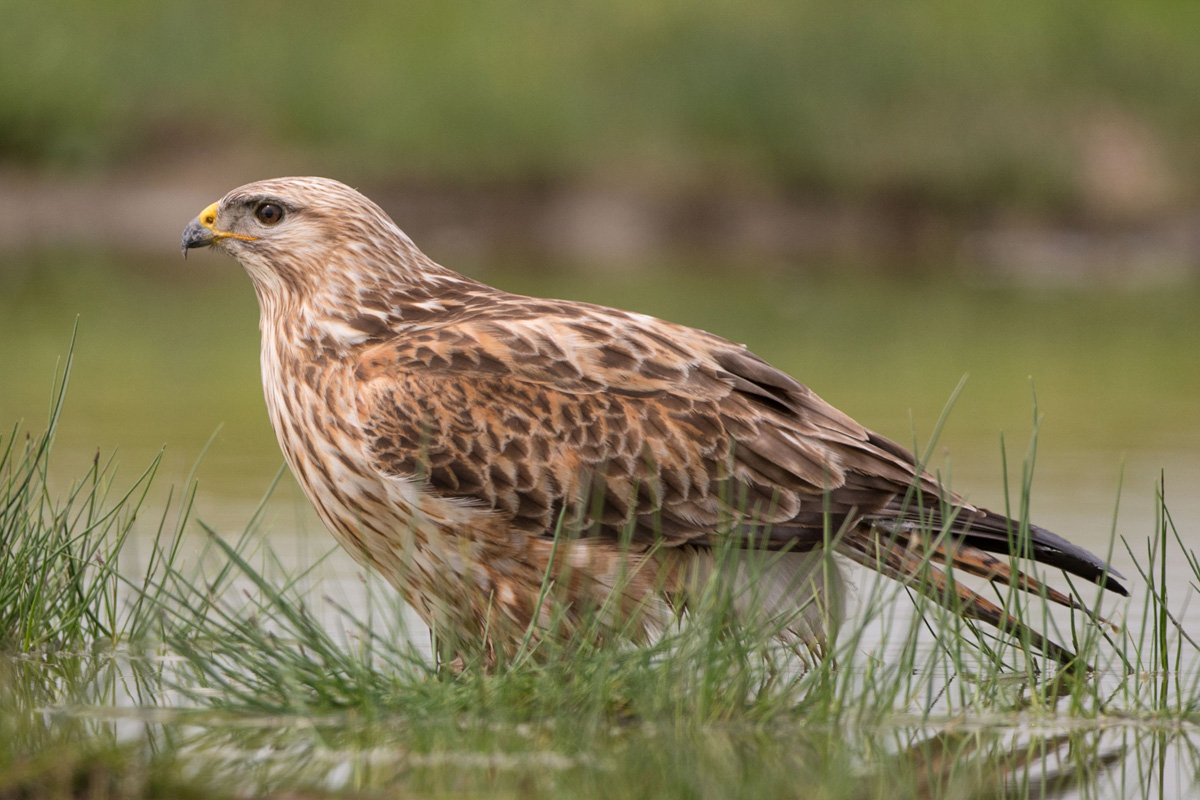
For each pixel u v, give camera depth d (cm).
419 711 830
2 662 956
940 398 1848
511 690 852
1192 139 3897
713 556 967
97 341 2234
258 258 1026
